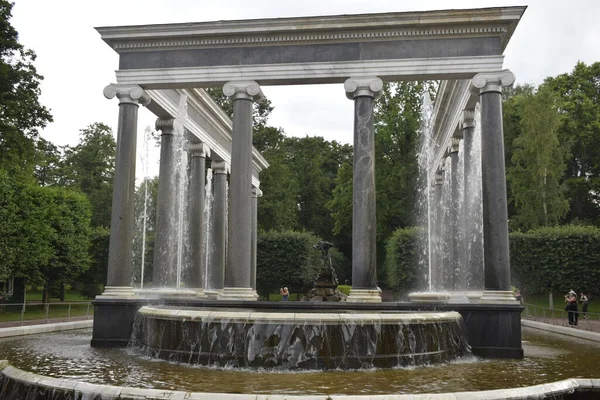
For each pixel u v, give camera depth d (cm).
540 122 5419
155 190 6200
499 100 2077
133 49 2289
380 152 5847
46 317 2780
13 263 3812
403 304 1869
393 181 5719
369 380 1246
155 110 2556
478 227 2614
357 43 2181
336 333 1441
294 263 4922
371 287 2050
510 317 1809
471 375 1341
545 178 5444
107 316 1998
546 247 4372
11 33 3938
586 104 5991
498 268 1952
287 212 6525
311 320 1439
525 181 5575
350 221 6288
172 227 2645
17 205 3812
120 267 2120
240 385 1168
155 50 2281
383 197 5725
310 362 1416
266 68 2214
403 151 5825
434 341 1577
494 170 2016
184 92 2712
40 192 4212
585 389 1159
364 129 2130
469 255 2627
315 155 7994
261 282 5019
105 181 7375
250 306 1950
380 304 1884
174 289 2600
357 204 2098
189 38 2250
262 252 4972
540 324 3005
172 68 2256
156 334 1620
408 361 1494
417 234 4816
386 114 5788
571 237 4347
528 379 1287
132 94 2241
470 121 2539
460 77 2153
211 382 1202
